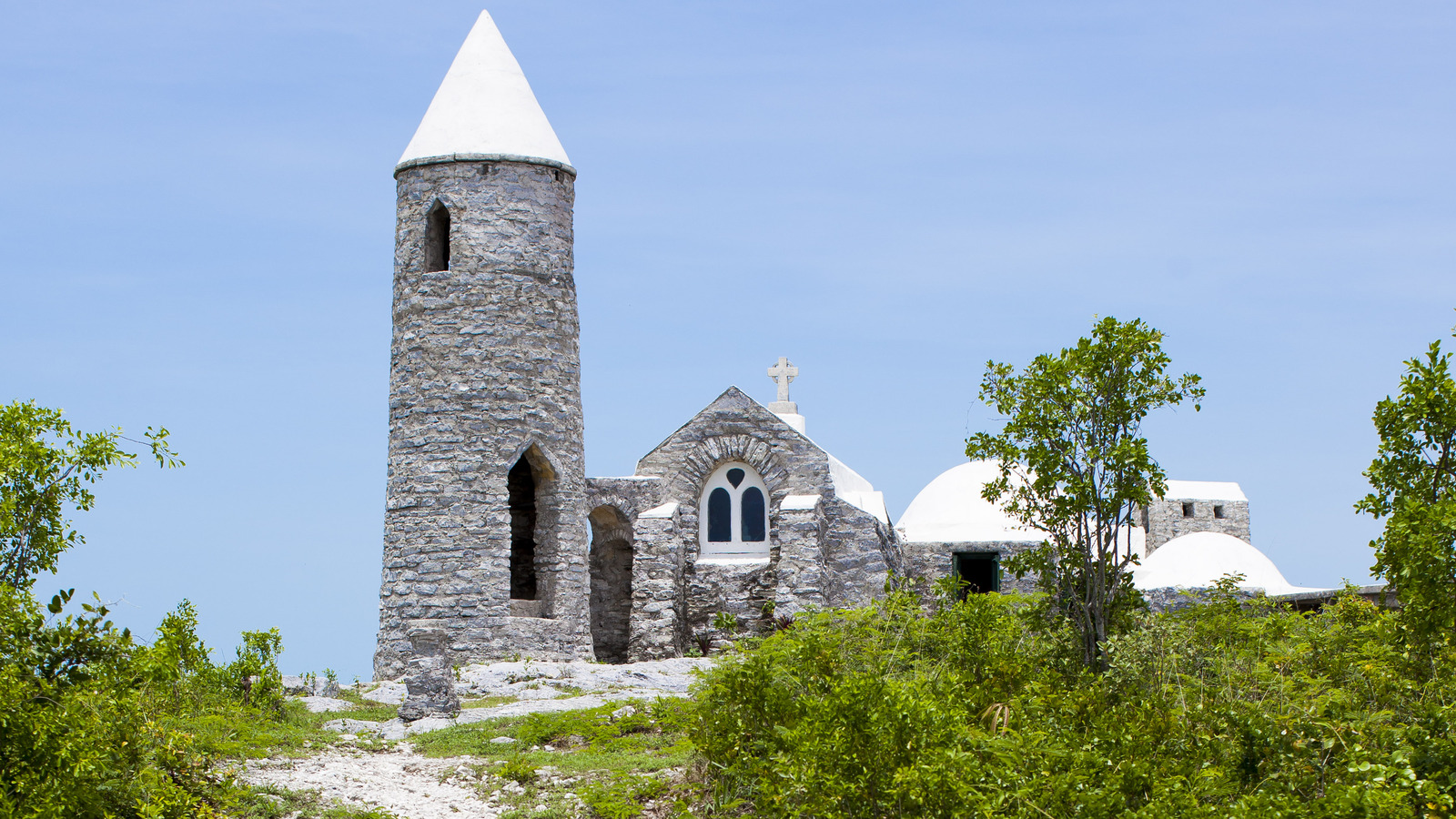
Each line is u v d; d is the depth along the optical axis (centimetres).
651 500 3816
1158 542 4759
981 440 2052
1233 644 2062
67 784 1334
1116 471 1972
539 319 3500
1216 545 3916
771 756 1597
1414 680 1739
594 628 3909
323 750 2078
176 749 1606
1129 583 2041
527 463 3809
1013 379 2044
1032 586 4041
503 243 3481
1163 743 1534
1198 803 1368
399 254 3534
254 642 2358
